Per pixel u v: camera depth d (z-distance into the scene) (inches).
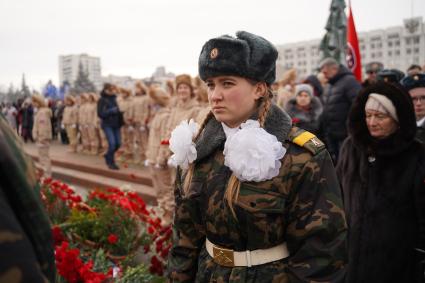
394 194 87.1
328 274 52.5
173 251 66.0
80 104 450.6
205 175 59.1
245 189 53.6
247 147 51.6
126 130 376.5
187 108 185.6
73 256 85.9
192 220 61.7
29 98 650.2
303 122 189.8
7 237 22.5
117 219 124.9
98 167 342.3
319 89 253.8
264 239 54.3
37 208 26.6
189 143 58.9
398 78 165.9
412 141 88.4
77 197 146.1
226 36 55.7
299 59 3622.0
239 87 54.3
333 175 55.1
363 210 90.3
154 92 208.4
